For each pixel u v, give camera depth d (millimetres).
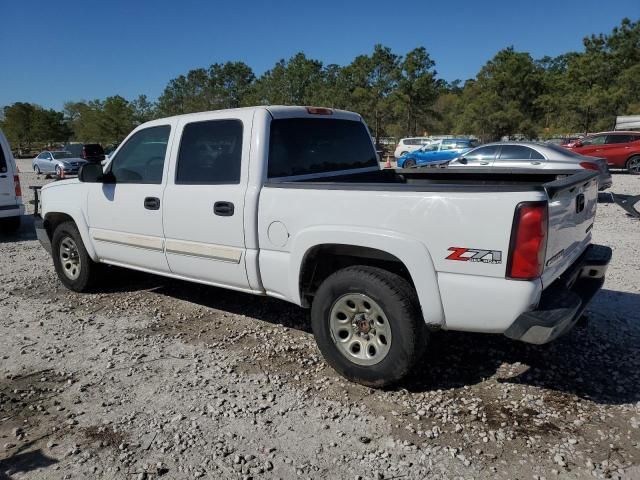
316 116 4770
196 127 4641
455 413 3424
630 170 21266
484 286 3205
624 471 2830
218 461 3012
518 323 3131
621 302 5395
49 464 3020
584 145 21969
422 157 26031
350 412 3477
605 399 3553
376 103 52188
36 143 80500
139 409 3580
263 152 4211
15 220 10578
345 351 3811
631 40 57750
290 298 4121
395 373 3578
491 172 4840
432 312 3406
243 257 4281
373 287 3557
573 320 3344
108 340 4754
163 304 5684
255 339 4695
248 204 4168
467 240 3225
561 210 3414
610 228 9828
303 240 3863
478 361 4129
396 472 2883
